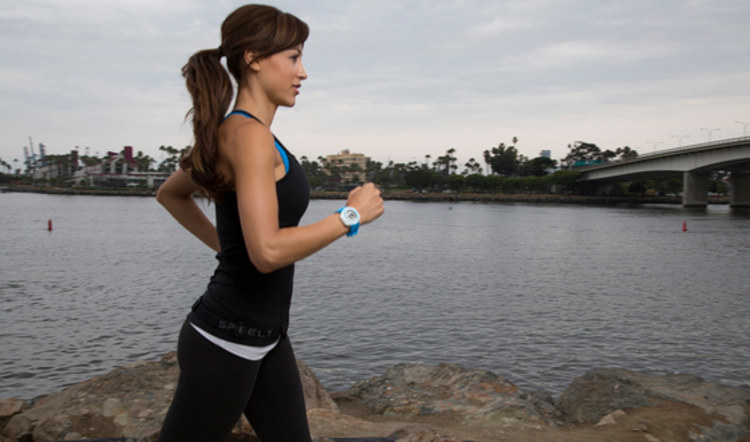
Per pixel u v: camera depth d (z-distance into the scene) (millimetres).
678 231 48781
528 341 12039
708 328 13359
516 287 19734
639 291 19031
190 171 1380
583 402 4902
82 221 55625
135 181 171250
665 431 4141
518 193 155125
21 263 25000
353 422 3906
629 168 98188
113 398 3811
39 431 3535
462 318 14344
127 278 21125
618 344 11828
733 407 4539
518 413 4535
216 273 1470
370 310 15336
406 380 5406
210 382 1420
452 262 27438
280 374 1578
